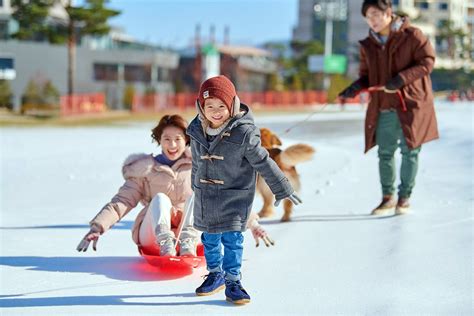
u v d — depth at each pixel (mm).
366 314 4582
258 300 4926
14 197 10383
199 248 5918
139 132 27750
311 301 4887
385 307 4723
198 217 4926
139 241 6012
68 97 48844
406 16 8078
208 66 65688
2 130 29391
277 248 6594
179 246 5887
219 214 4824
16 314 4605
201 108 4805
